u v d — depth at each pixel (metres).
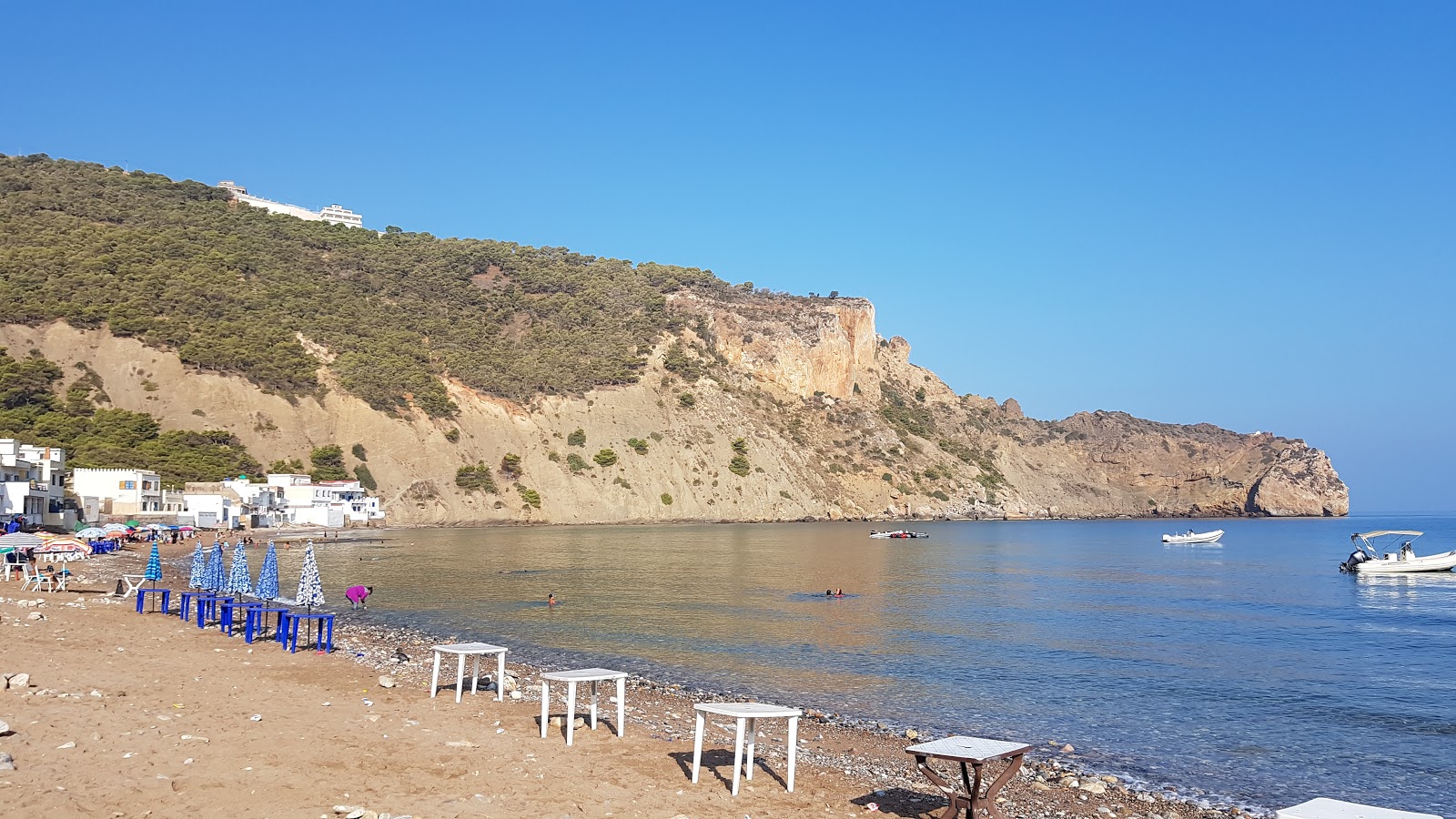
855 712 24.27
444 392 168.62
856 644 36.00
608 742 18.34
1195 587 67.12
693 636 37.25
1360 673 31.80
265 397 147.38
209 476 126.81
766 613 45.59
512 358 195.12
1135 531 185.88
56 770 13.44
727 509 185.38
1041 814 16.19
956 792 16.55
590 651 33.25
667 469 184.50
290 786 13.62
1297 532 185.88
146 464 121.12
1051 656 34.25
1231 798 17.69
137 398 136.00
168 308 156.75
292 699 20.47
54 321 140.38
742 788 15.66
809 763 18.22
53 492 90.44
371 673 24.98
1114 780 18.55
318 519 132.38
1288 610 52.56
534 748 17.25
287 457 141.88
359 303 193.62
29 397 126.19
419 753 16.28
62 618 31.47
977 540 145.38
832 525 187.38
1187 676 30.66
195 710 18.44
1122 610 51.12
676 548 102.56
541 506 163.62
